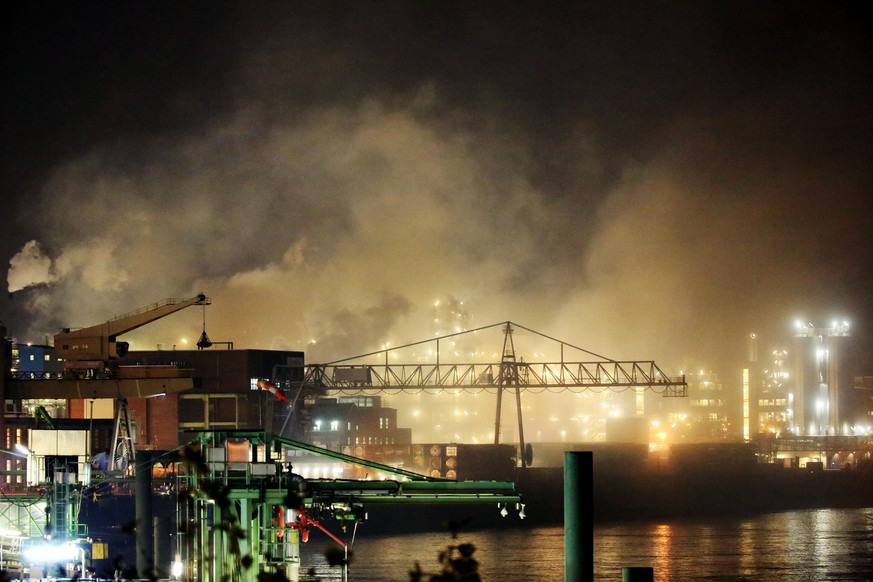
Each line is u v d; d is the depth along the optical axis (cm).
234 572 6062
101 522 13725
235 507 6631
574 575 5862
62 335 16275
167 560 9375
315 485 6900
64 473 9475
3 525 9838
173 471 14712
